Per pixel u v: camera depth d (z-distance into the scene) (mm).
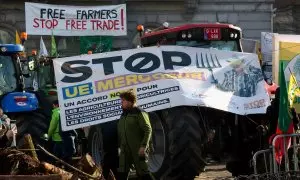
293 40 14250
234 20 29609
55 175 6512
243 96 10047
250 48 17875
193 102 9656
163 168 9695
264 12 29625
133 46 28594
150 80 9859
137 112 8578
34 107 12188
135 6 29141
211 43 11648
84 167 7512
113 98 9828
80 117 9758
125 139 8586
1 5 28359
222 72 10078
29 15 23078
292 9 35094
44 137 12312
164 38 11898
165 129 9703
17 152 7246
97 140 10734
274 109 9484
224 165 13430
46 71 14805
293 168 8742
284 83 8664
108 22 23984
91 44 25047
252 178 7762
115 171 10039
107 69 9906
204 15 29562
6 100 12094
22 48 12844
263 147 9945
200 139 9539
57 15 23344
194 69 10016
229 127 10469
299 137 9070
